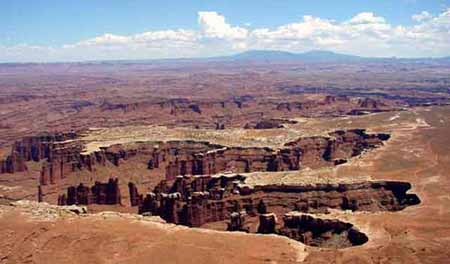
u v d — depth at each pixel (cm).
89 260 9975
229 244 10444
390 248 9694
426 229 10662
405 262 9150
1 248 10631
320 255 9744
